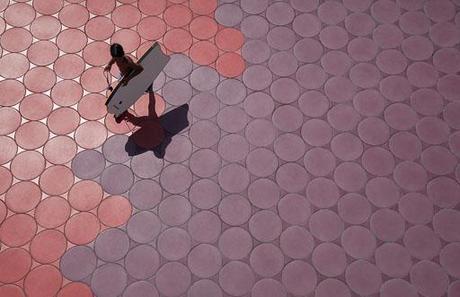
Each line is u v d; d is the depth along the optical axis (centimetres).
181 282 390
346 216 411
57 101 441
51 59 455
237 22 475
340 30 475
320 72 459
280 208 413
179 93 448
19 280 388
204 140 433
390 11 482
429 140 436
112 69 454
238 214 410
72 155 425
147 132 434
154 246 399
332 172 425
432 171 425
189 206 412
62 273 390
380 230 407
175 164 424
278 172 424
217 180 420
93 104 441
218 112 443
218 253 399
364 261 398
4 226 402
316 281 392
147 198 413
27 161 421
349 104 448
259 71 458
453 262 398
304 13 480
